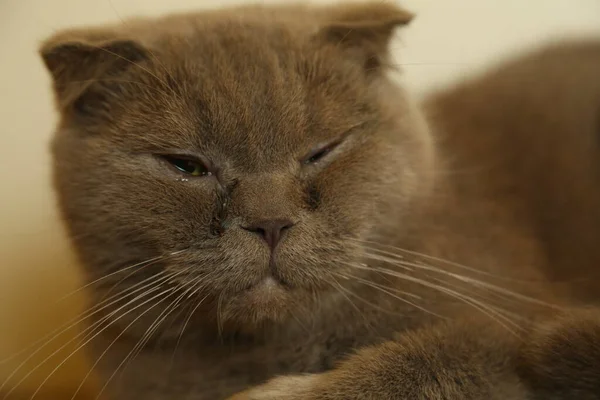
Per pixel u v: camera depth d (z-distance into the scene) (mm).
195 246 323
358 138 345
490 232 377
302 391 322
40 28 427
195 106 325
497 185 403
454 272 357
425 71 452
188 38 336
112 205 333
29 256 433
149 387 359
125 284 344
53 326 429
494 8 453
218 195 325
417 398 313
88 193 338
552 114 433
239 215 320
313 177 333
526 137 425
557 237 406
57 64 337
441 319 344
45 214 429
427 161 369
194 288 326
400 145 356
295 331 352
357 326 352
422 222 363
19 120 435
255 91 326
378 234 350
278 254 321
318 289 336
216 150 324
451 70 455
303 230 324
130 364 360
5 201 439
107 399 367
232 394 352
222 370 355
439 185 377
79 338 387
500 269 366
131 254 337
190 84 327
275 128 325
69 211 346
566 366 324
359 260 342
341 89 341
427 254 355
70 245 355
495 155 415
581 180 420
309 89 334
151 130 329
